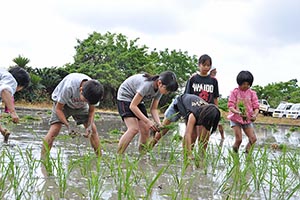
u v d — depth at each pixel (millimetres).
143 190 3006
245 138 9195
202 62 5926
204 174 3812
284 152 4188
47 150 3555
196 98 5219
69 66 24047
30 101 20359
